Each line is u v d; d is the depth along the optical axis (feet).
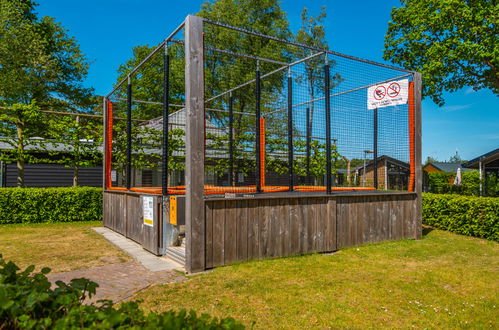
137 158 42.98
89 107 90.48
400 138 26.50
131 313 5.02
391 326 10.52
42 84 77.25
